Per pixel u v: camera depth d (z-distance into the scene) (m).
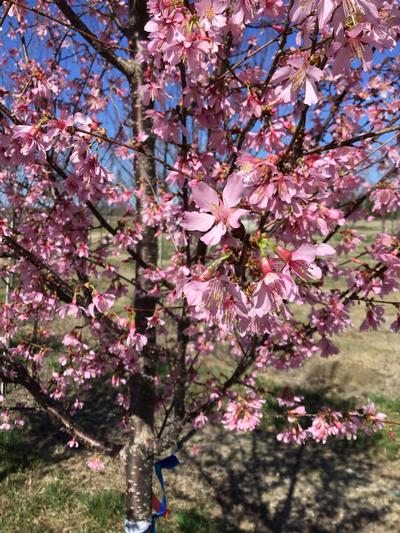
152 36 1.40
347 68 1.03
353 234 2.83
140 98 2.64
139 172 2.77
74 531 3.95
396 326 2.34
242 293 1.05
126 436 5.57
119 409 5.95
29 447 5.28
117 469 5.05
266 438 6.13
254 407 2.63
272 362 3.08
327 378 7.99
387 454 5.77
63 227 2.40
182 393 3.17
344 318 2.63
